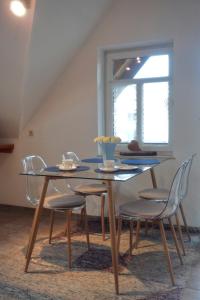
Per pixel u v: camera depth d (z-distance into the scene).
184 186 2.78
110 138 2.69
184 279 2.38
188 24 3.34
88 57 3.84
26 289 2.25
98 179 2.23
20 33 3.14
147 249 2.95
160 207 2.58
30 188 2.88
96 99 3.86
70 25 3.39
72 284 2.32
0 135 4.47
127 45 3.71
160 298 2.13
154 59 3.73
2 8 2.96
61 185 4.01
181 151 3.47
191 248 2.97
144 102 3.82
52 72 3.84
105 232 3.44
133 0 3.55
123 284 2.31
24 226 3.65
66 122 4.05
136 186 3.71
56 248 2.98
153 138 3.82
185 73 3.38
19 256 2.81
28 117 4.20
